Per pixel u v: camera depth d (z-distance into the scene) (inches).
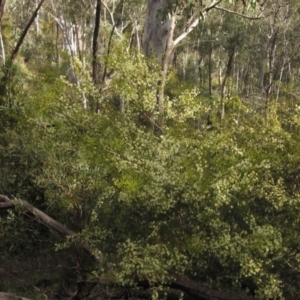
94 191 194.2
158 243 164.1
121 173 166.7
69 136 179.8
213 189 158.9
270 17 746.8
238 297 162.1
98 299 182.1
